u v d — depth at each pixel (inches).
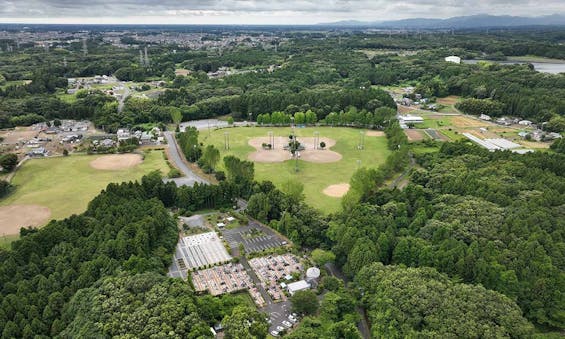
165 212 7160.4
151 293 4798.2
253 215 7687.0
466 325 4197.8
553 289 4977.9
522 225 5920.3
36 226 7101.4
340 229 6333.7
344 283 5826.8
